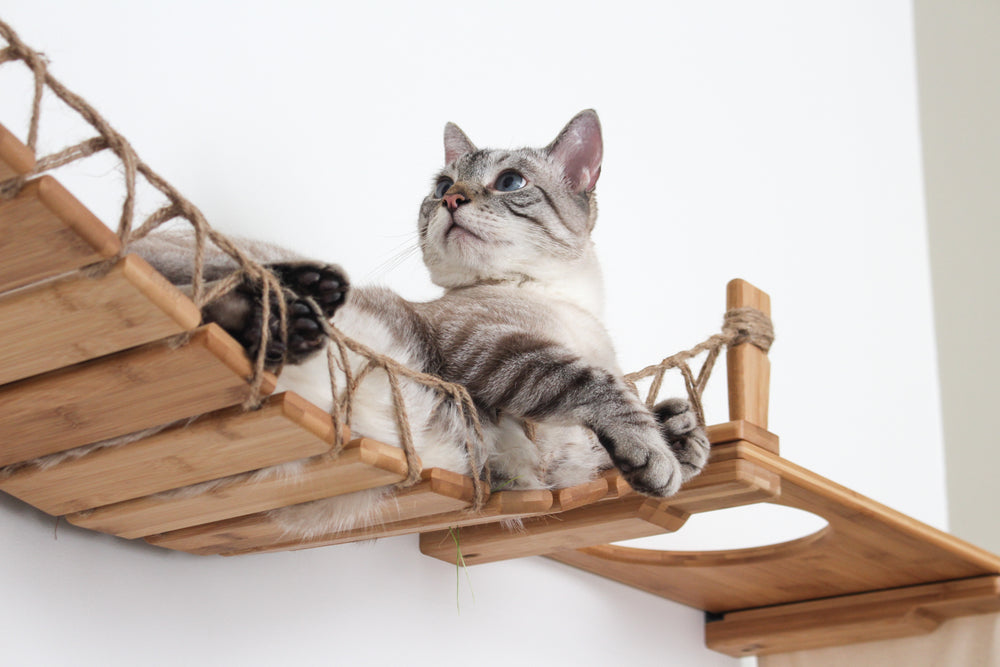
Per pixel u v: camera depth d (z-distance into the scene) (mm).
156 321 972
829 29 3900
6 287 950
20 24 1839
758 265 3184
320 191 2246
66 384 1082
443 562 2051
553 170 2010
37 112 887
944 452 3586
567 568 2260
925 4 4473
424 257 1996
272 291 1080
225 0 2229
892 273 3674
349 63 2424
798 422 3084
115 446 1225
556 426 1532
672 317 2834
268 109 2219
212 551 1669
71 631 1520
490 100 2697
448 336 1554
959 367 3844
